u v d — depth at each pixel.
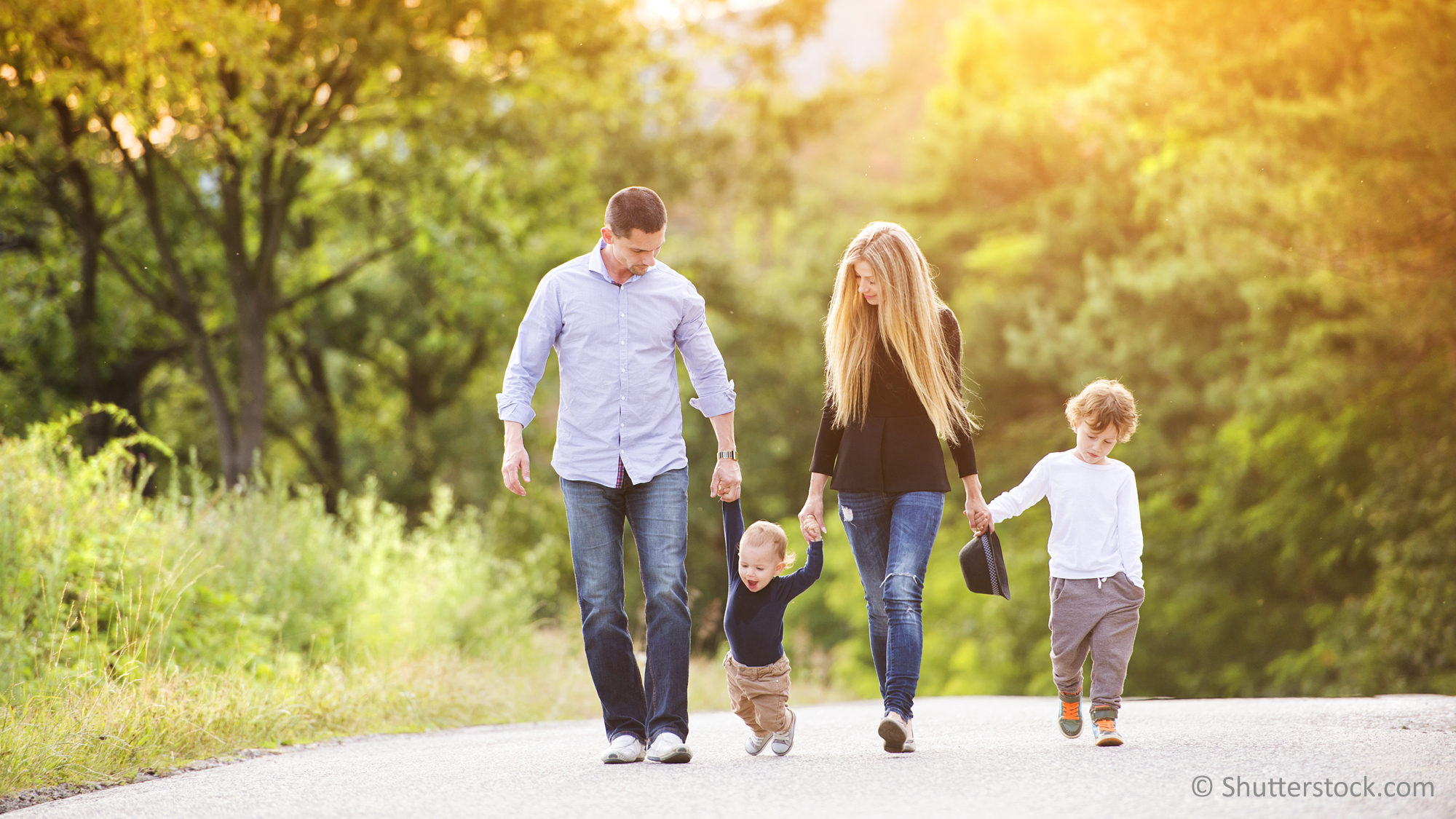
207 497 13.77
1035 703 11.72
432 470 36.59
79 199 25.41
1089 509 6.67
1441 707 8.31
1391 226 19.64
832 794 5.09
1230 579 28.02
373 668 10.89
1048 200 40.03
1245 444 26.88
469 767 6.36
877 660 6.70
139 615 9.99
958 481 38.62
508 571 17.59
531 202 27.62
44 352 26.84
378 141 26.97
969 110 44.44
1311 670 24.52
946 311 6.65
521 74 24.61
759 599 6.30
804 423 42.88
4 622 9.38
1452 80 18.80
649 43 28.55
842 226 53.16
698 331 6.59
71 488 11.12
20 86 19.95
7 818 5.36
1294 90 21.12
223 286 28.45
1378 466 23.28
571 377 6.43
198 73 18.48
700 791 5.24
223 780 6.27
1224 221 21.67
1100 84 23.98
